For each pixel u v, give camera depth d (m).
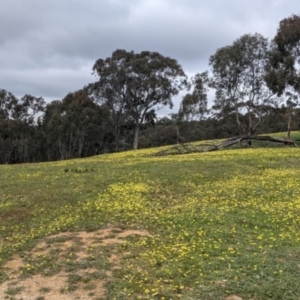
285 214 13.86
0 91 76.44
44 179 22.88
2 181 22.94
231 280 8.70
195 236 11.76
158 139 85.19
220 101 56.31
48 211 15.71
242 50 51.75
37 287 8.95
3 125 73.69
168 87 73.75
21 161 79.69
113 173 23.70
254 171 22.84
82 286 8.87
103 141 82.19
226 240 11.36
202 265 9.55
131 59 71.81
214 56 53.91
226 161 27.48
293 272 9.01
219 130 82.25
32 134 78.88
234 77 53.81
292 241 11.05
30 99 78.38
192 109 78.31
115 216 14.26
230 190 17.91
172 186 19.30
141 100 75.69
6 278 9.47
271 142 48.50
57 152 80.31
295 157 29.22
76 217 14.34
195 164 26.28
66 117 70.94
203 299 7.95
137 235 12.15
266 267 9.28
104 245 11.29
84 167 27.53
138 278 9.02
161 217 13.90
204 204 15.59
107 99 75.50
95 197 17.52
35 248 11.45
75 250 11.07
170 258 10.15
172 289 8.41
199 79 75.00
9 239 12.43
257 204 15.41
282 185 18.50
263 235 11.66
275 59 48.31
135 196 17.31
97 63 73.25
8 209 16.41
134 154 43.12
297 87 47.66
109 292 8.48
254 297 7.99
